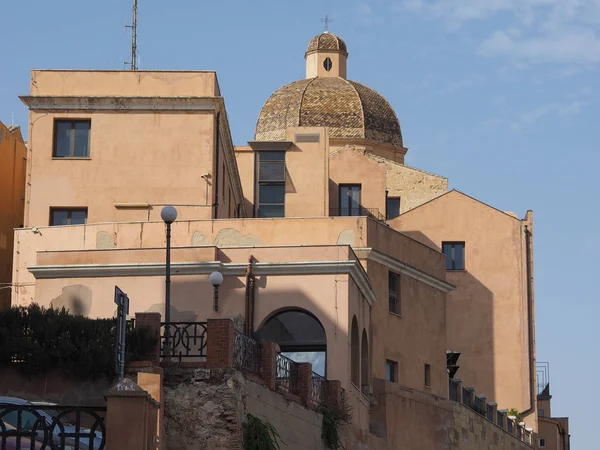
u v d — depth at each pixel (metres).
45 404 24.31
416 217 63.28
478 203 63.25
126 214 47.09
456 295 62.88
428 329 49.91
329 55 78.44
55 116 47.62
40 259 41.62
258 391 29.66
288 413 31.80
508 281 62.78
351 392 39.78
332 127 74.62
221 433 27.53
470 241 63.16
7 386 27.70
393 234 47.47
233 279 40.75
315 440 34.00
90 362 27.39
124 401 21.86
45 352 27.64
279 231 43.97
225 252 41.16
